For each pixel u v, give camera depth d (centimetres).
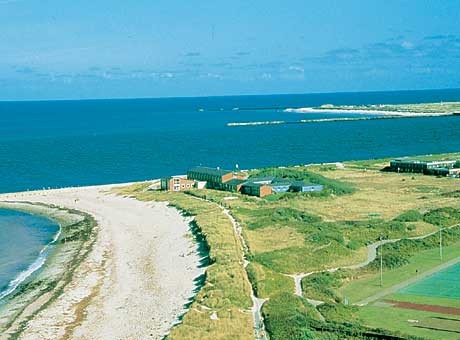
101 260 14962
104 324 10788
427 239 15450
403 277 12662
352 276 12788
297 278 12775
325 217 18425
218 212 18912
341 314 10512
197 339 9469
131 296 12194
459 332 9688
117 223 19000
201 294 11538
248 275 12619
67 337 10269
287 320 10025
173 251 15325
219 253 13988
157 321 10781
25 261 15125
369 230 16500
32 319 11138
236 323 10112
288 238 15812
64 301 12056
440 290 11794
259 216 18325
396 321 10212
